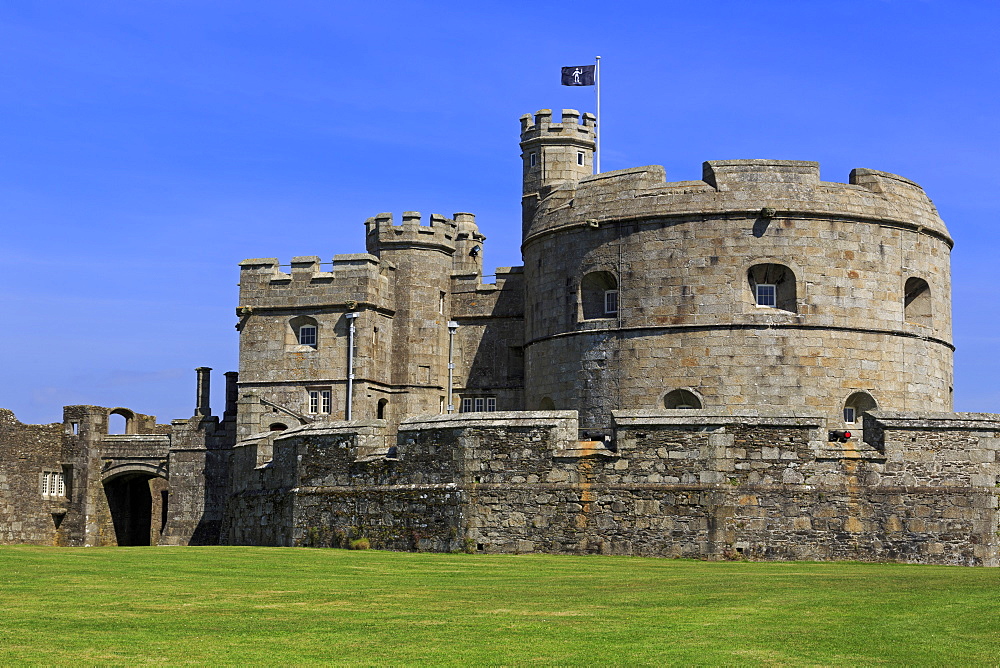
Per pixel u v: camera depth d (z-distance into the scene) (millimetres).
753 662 16578
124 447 66250
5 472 63281
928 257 47219
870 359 45125
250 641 17875
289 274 54938
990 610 20656
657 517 33625
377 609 21219
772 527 33281
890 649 17406
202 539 61594
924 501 33594
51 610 20672
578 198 47844
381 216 56406
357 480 37625
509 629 18984
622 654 17047
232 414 62719
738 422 33594
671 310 45156
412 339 55719
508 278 56281
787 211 44781
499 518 34750
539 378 48688
